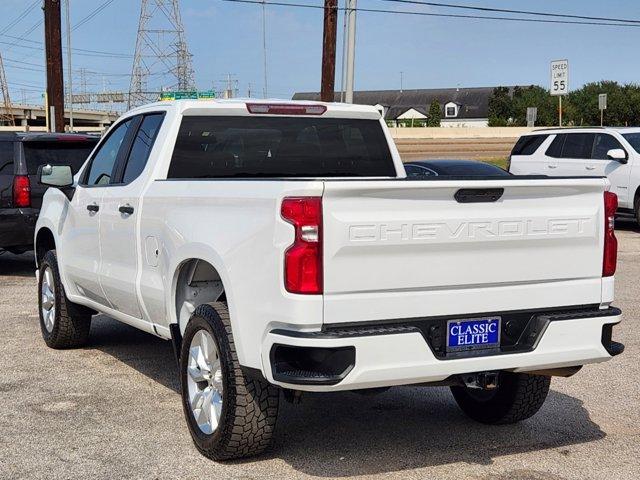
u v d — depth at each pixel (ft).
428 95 508.94
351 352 14.25
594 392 21.53
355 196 14.33
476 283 15.33
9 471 16.11
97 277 22.25
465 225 15.06
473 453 17.17
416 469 16.28
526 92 353.51
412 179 14.74
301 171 21.03
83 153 40.73
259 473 16.01
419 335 14.65
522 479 15.83
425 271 14.88
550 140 61.41
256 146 20.59
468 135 160.25
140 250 19.75
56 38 90.33
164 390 21.54
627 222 64.95
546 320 15.78
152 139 20.51
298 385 14.28
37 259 27.25
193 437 17.06
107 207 21.58
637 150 56.54
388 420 19.22
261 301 14.89
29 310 32.22
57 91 90.79
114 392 21.36
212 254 16.16
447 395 21.34
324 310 14.23
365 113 21.67
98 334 28.09
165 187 18.75
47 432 18.33
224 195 16.24
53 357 25.00
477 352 15.38
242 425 15.78
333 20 87.66
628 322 29.76
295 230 14.23
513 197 15.48
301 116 20.98
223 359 15.85
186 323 18.30
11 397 20.92
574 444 17.75
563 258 16.08
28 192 39.19
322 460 16.67
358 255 14.38
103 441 17.75
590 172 58.49
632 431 18.61
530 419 19.39
